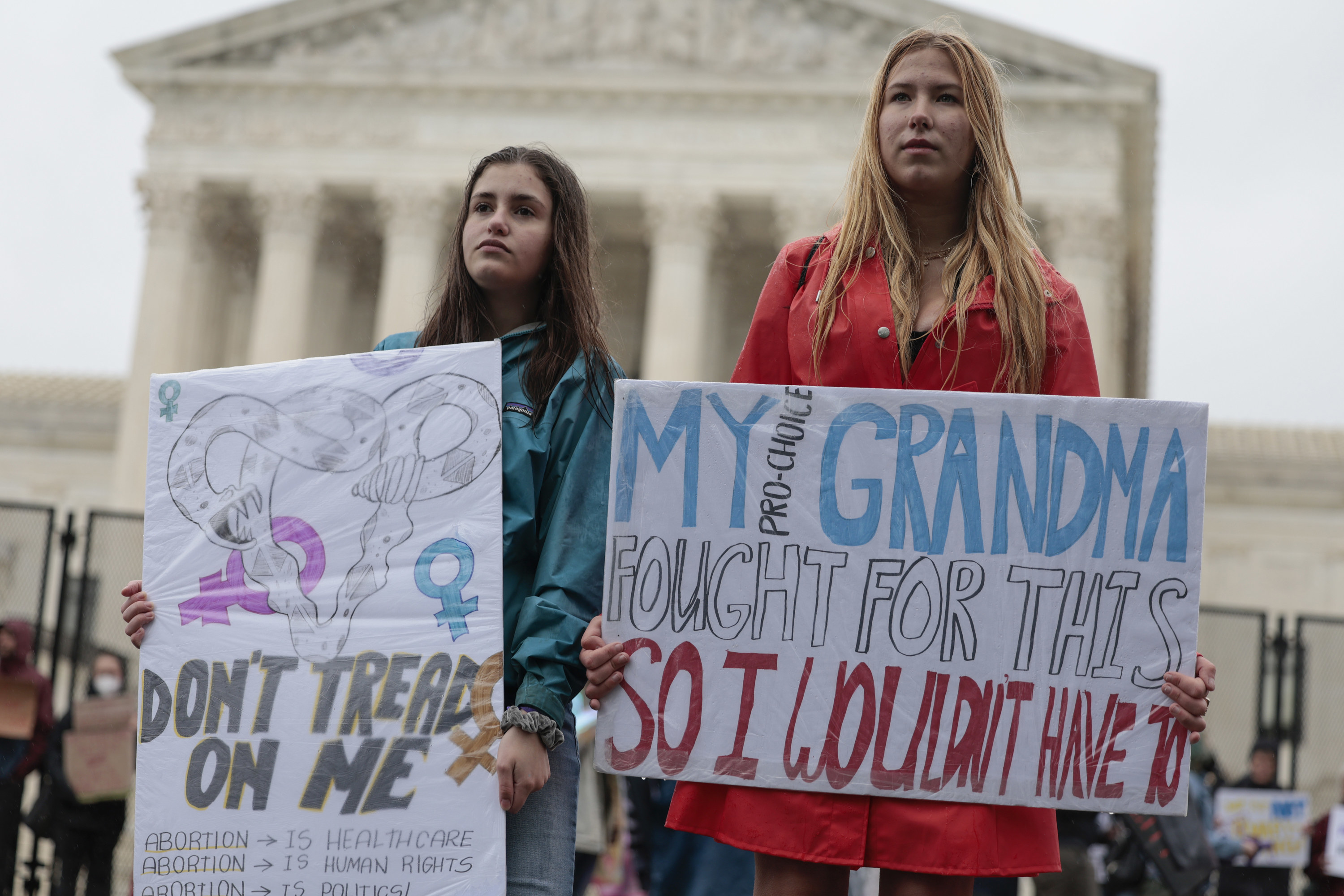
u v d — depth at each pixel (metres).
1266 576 46.19
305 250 45.19
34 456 49.34
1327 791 16.22
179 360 45.19
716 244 46.25
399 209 44.81
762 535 4.02
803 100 43.94
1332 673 16.48
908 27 43.91
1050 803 3.87
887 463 4.02
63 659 16.12
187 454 4.20
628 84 44.38
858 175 4.29
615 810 10.02
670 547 4.03
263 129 45.66
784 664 3.97
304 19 45.41
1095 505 3.98
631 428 4.07
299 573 4.09
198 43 45.81
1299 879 15.50
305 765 3.96
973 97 4.20
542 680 3.98
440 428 4.18
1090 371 4.19
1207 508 47.00
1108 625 3.94
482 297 4.58
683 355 43.25
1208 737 17.03
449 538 4.10
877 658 3.95
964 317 4.05
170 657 4.05
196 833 3.94
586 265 4.53
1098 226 42.31
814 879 3.93
